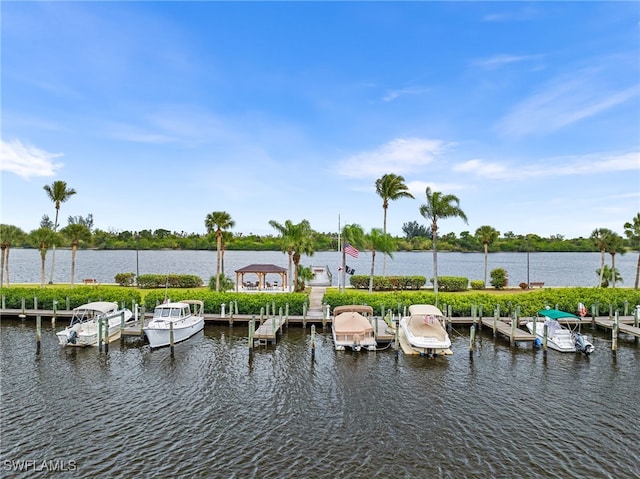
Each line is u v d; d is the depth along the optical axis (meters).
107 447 16.08
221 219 48.78
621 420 18.73
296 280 53.31
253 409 19.64
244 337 32.44
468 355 28.14
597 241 58.72
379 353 28.55
